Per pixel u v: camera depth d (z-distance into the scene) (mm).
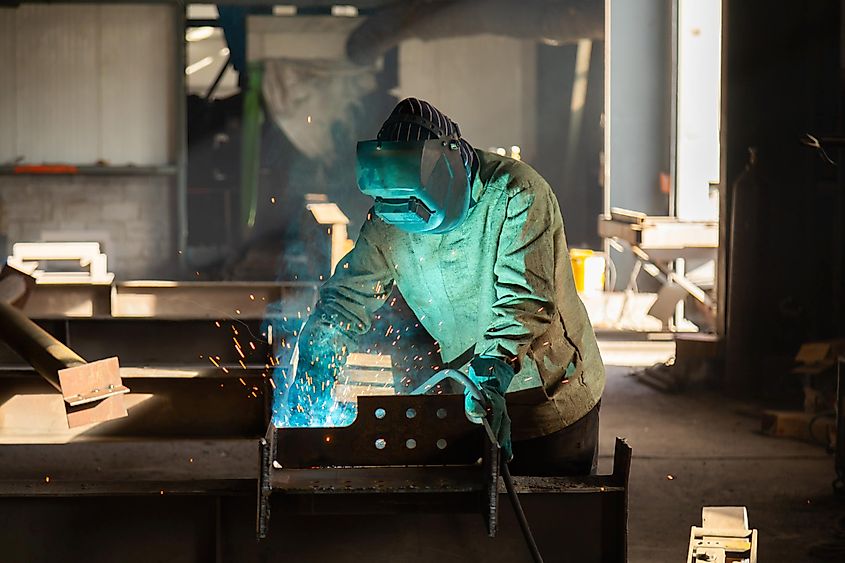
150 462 7125
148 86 15969
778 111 9398
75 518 3262
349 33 17094
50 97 15914
